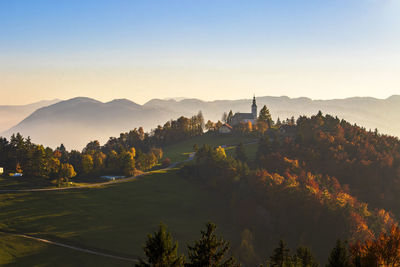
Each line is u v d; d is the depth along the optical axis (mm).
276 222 109938
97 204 113938
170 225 104562
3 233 86562
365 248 35312
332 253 36156
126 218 106000
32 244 82312
